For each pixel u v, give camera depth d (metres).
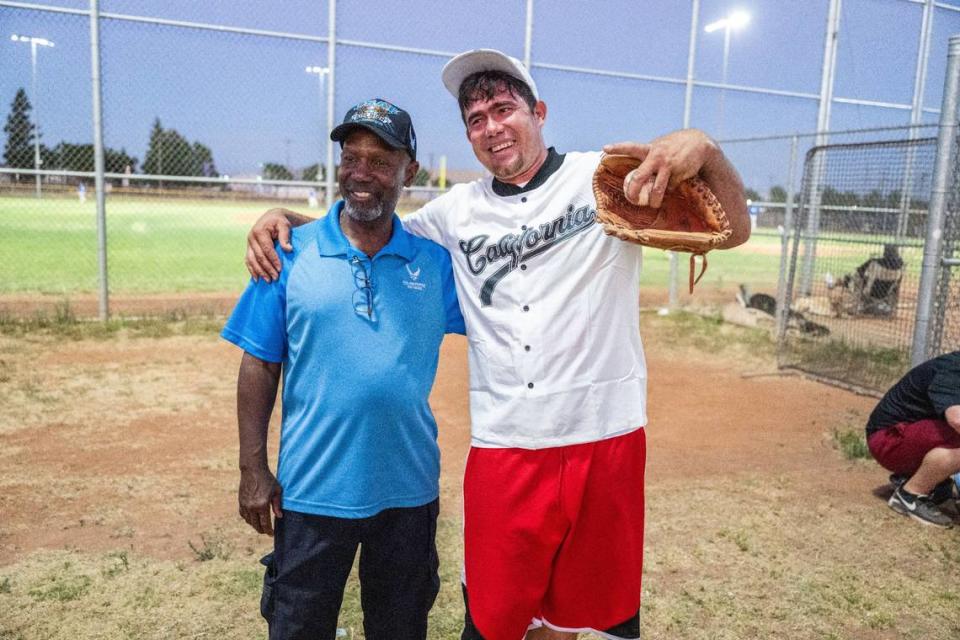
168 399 6.60
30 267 14.70
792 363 8.84
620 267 2.40
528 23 11.11
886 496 4.92
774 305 11.54
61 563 3.70
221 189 14.50
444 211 2.54
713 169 2.20
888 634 3.34
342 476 2.22
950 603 3.60
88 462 5.07
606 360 2.40
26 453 5.19
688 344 9.93
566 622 2.52
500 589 2.45
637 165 2.22
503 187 2.45
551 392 2.35
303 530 2.26
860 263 11.37
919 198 8.72
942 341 7.00
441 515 4.44
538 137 2.41
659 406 7.06
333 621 2.36
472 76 2.41
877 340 9.66
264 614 2.36
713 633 3.31
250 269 2.27
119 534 4.04
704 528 4.36
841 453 5.80
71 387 6.82
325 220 2.30
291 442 2.26
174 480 4.81
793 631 3.34
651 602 3.54
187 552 3.86
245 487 2.27
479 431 2.45
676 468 5.37
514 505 2.40
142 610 3.32
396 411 2.25
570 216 2.36
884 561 4.02
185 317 10.03
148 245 19.64
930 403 4.52
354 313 2.21
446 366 8.52
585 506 2.42
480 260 2.42
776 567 3.91
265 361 2.29
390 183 2.23
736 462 5.54
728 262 20.67
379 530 2.34
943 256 6.36
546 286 2.35
